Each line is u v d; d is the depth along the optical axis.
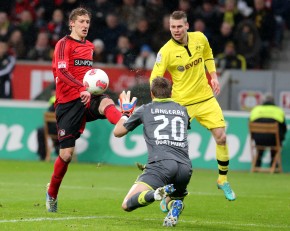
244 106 60.00
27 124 56.34
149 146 24.31
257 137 51.09
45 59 63.94
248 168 52.31
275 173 51.03
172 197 25.42
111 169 50.75
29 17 66.62
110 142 54.56
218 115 32.47
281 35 65.38
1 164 52.19
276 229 26.09
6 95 61.91
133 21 64.38
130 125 24.73
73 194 36.38
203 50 32.69
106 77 28.52
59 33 64.25
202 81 32.66
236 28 63.44
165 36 63.28
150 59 59.91
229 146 52.75
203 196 36.56
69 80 27.88
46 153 55.56
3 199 33.50
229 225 26.69
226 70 60.16
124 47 62.16
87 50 28.94
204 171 51.09
